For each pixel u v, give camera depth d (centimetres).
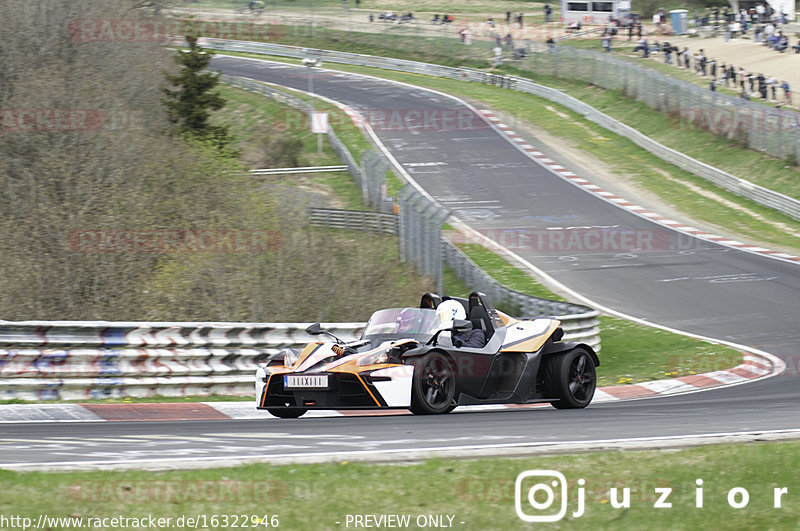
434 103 15262
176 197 7150
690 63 16150
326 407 2519
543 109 14712
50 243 6462
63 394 3209
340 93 16300
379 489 1510
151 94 10425
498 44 18388
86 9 9575
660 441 1947
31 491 1458
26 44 8962
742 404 2989
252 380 3600
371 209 9644
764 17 19975
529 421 2420
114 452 1877
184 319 5903
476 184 10888
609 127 13412
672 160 11675
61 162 7044
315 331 2862
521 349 2833
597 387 3903
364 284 6350
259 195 7438
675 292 6631
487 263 7700
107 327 3309
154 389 3378
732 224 9275
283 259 6331
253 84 16062
